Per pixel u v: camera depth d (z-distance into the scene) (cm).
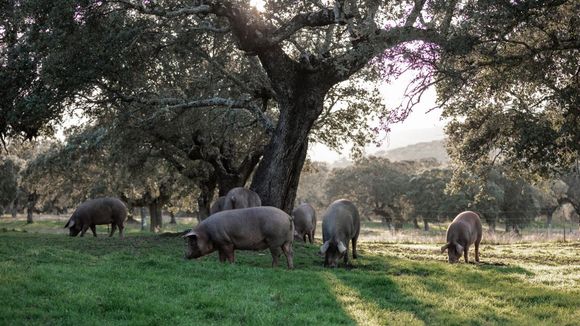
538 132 1733
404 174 6988
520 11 1338
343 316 870
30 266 1096
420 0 1502
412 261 1627
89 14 1711
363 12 1602
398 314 906
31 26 1756
